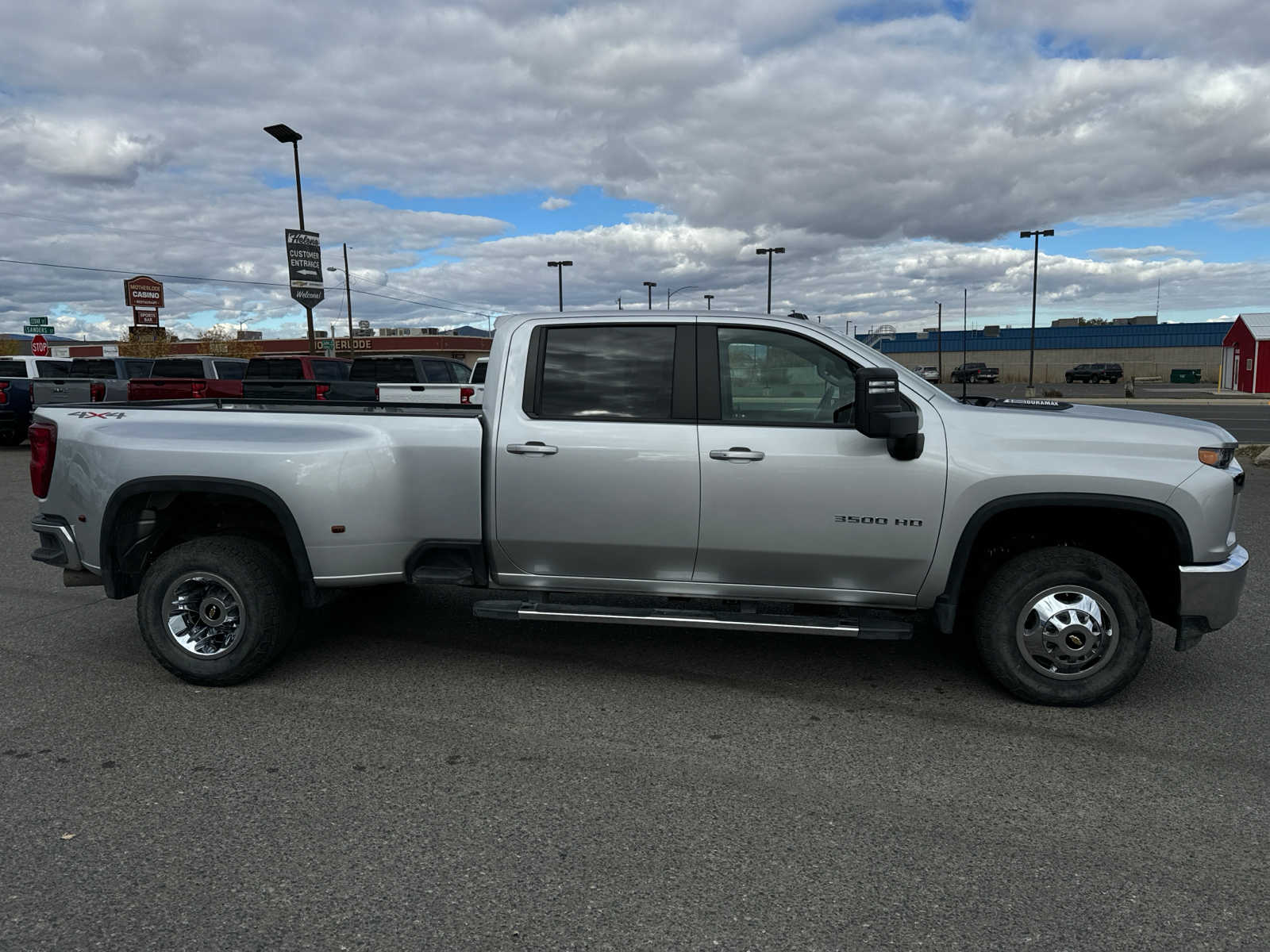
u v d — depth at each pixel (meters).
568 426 4.16
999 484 3.84
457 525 4.29
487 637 5.14
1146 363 79.06
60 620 5.50
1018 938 2.40
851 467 3.93
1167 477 3.79
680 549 4.13
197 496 4.58
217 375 17.41
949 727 3.83
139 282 41.44
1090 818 3.05
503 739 3.71
